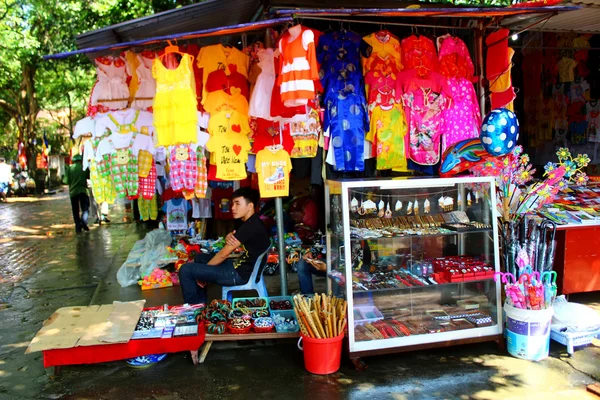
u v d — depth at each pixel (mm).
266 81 4062
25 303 5586
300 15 3428
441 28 4949
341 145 4512
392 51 4574
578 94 6023
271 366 3709
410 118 4613
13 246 9227
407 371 3592
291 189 6863
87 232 10711
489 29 5051
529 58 6414
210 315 3943
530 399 3158
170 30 5176
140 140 4340
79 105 28469
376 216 3855
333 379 3480
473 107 4766
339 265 3840
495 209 3879
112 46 3506
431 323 3945
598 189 5473
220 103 4203
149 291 5750
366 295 3857
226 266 4344
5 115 24219
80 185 10547
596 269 4738
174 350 3680
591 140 5984
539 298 3668
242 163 4301
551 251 3936
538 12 3938
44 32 15578
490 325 3891
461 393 3256
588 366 3604
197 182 4461
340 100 4469
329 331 3512
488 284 4020
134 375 3609
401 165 4684
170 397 3279
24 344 4316
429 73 4594
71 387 3453
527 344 3697
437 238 4188
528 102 6531
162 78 3865
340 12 3365
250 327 3855
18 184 20625
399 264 4051
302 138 4504
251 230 4250
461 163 4332
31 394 3367
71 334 3641
